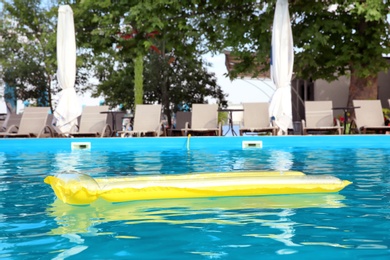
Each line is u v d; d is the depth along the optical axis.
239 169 6.20
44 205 3.82
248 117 12.90
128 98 27.12
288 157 7.88
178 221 3.19
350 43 15.58
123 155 8.55
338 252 2.39
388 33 15.83
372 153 8.52
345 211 3.48
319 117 12.66
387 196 4.11
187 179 4.19
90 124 12.92
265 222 3.13
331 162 7.00
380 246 2.50
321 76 16.95
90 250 2.46
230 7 17.03
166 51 25.41
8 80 27.84
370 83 16.33
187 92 25.66
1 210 3.62
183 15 16.89
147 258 2.31
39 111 13.02
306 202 3.87
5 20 26.94
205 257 2.32
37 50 26.19
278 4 11.98
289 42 12.05
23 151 9.67
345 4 14.99
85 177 3.91
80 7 18.31
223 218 3.28
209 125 13.03
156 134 12.64
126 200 3.92
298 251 2.41
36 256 2.37
